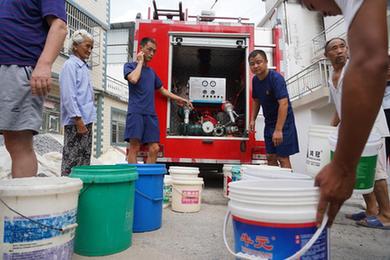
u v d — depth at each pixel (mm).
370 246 2037
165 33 4406
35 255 1286
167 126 4281
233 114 4641
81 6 10727
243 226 1077
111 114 12562
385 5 769
